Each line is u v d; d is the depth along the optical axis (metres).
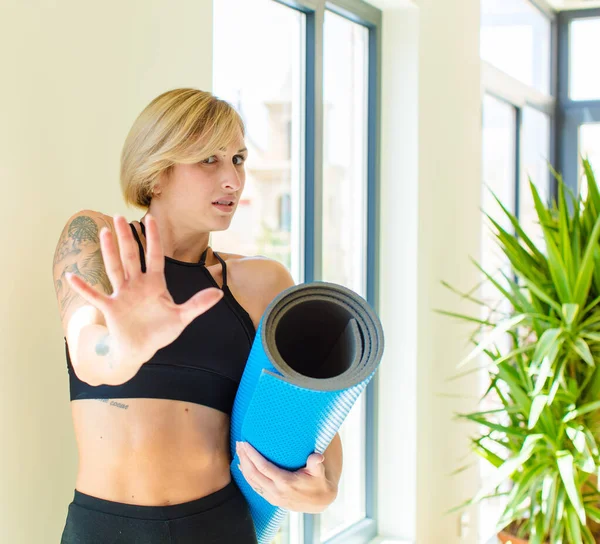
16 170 1.33
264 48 2.52
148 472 1.21
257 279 1.42
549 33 5.30
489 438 2.74
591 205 2.69
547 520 2.49
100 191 1.51
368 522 2.98
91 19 1.48
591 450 2.48
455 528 3.42
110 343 0.98
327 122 3.00
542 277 2.67
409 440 2.98
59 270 1.18
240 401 1.22
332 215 3.03
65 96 1.43
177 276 1.30
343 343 1.19
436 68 3.11
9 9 1.31
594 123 5.27
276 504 1.20
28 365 1.37
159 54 1.65
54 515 1.43
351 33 2.98
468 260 3.50
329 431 1.15
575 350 2.48
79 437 1.23
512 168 4.77
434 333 3.13
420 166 2.97
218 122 1.25
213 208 1.29
